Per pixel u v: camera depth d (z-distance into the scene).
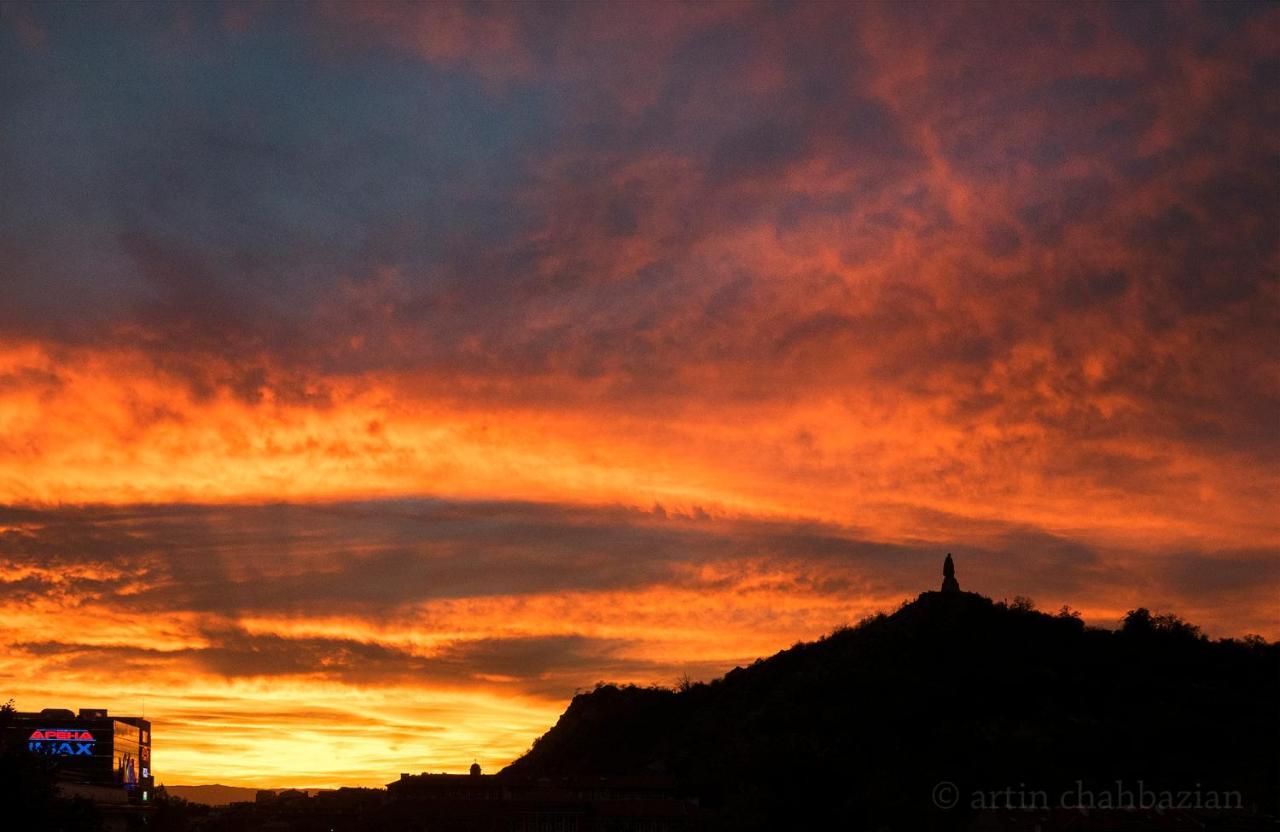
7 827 153.62
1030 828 182.75
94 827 171.25
